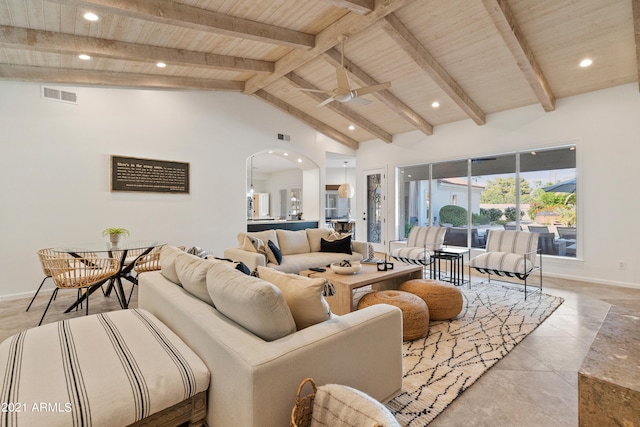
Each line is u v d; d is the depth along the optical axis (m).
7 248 3.94
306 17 3.72
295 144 6.93
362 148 8.17
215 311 1.75
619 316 1.74
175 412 1.42
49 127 4.21
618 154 4.51
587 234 4.80
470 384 2.10
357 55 4.62
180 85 5.13
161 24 3.53
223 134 5.84
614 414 1.18
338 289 3.12
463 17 3.67
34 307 3.65
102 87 4.62
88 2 2.72
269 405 1.28
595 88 4.65
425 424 1.73
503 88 4.99
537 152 5.40
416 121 6.21
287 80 5.41
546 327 3.06
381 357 1.77
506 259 4.19
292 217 9.53
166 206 5.18
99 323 1.88
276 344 1.39
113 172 4.67
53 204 4.23
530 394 2.00
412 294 2.98
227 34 3.56
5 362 1.44
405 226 7.45
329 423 1.26
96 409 1.18
